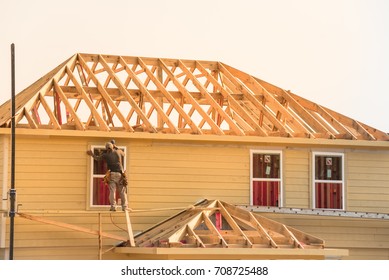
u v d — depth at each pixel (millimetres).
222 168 52844
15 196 45344
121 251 48000
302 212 53094
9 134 49531
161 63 58625
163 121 56000
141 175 51656
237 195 52906
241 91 57281
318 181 54375
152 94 55750
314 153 54500
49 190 50250
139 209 51375
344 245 54000
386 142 54844
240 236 46125
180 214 51312
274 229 47531
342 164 54906
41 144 50406
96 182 50969
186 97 55125
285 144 53844
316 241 46500
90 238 50375
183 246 44500
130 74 56094
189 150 52500
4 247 49062
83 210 50562
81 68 56719
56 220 50000
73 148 50875
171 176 52062
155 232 49250
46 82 53812
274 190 53562
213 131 53062
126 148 51625
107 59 58062
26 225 49469
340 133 55906
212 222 50344
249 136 52812
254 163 53469
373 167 55406
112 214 50812
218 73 60375
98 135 50625
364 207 54969
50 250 49781
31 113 51781
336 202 54562
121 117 51844
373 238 54562
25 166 50000
